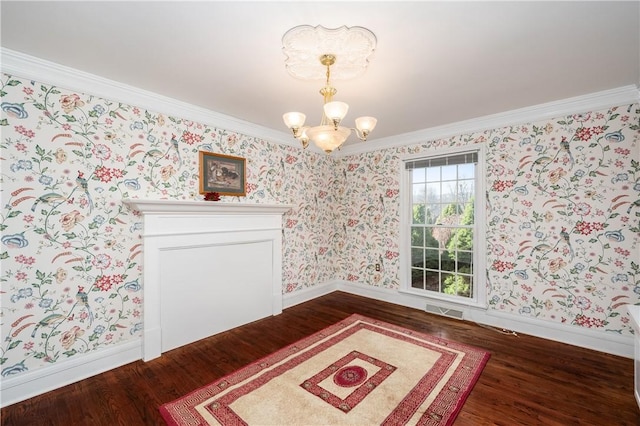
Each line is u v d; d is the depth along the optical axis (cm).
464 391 199
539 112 283
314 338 285
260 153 349
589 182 260
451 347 264
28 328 196
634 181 242
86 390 203
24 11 147
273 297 352
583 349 260
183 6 145
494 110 298
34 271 198
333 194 458
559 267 276
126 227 241
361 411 180
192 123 284
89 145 221
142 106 249
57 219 207
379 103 277
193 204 264
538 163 286
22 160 193
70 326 213
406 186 389
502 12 150
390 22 157
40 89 199
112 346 233
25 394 193
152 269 247
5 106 187
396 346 266
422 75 220
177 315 266
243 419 173
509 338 283
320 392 199
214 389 203
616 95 246
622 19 154
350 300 411
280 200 373
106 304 230
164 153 264
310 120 326
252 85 238
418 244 382
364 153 429
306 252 412
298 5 144
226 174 312
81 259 218
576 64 204
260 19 155
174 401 190
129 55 193
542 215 284
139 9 147
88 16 152
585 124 261
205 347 267
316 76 201
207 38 173
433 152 357
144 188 252
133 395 197
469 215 338
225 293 304
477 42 177
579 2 142
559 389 202
